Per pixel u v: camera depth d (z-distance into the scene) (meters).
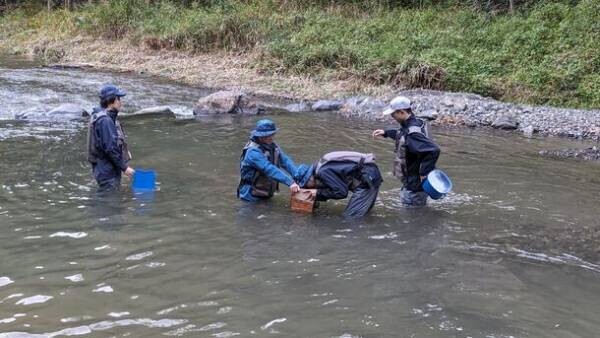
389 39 19.28
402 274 4.79
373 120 12.78
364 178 6.25
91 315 3.99
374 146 9.99
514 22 19.64
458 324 3.96
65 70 19.03
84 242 5.34
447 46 18.28
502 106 13.58
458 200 6.98
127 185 7.21
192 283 4.54
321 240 5.54
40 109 12.16
